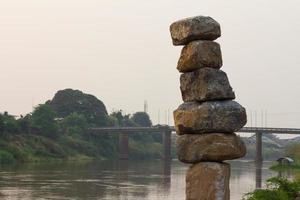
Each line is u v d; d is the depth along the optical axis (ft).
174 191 214.48
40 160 415.03
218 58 54.70
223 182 53.36
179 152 55.26
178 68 56.29
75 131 524.93
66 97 600.39
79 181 249.96
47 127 474.49
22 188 209.97
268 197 107.14
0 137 411.95
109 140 549.54
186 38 54.85
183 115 54.80
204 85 54.03
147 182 255.09
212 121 53.62
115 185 235.20
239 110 54.19
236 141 54.08
